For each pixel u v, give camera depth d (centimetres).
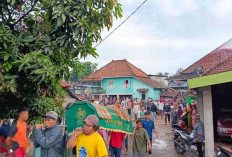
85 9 472
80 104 512
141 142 688
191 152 887
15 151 463
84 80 4434
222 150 707
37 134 385
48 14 481
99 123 497
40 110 505
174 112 1605
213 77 768
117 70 4384
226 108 1327
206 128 802
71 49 477
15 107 502
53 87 561
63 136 397
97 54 491
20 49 478
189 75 1405
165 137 1349
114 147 691
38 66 413
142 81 4044
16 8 495
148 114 850
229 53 1420
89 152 359
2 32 426
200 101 1041
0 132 647
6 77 411
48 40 478
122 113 597
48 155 382
